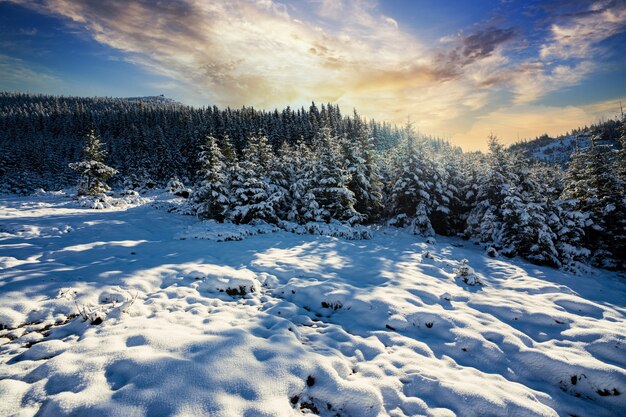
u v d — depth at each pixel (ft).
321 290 27.07
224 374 13.09
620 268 60.03
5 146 178.50
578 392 16.24
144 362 13.50
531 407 13.79
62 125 345.72
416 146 81.35
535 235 55.06
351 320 23.17
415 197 79.36
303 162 82.58
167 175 170.09
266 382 13.07
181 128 266.57
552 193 75.92
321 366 14.93
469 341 19.74
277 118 267.80
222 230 52.85
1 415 11.16
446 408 13.84
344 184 76.84
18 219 52.31
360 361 17.26
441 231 85.76
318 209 66.39
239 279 28.12
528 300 28.73
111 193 116.78
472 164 92.53
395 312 23.43
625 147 73.67
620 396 15.39
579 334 21.06
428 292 28.43
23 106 507.71
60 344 16.42
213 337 16.33
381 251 49.42
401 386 15.12
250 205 61.82
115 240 45.83
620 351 18.71
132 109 398.62
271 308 23.88
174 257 35.22
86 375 13.03
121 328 17.99
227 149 67.26
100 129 328.90
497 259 52.54
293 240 52.54
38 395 12.16
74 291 22.63
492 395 14.37
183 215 74.69
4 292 20.89
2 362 14.99
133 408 10.98
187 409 11.07
